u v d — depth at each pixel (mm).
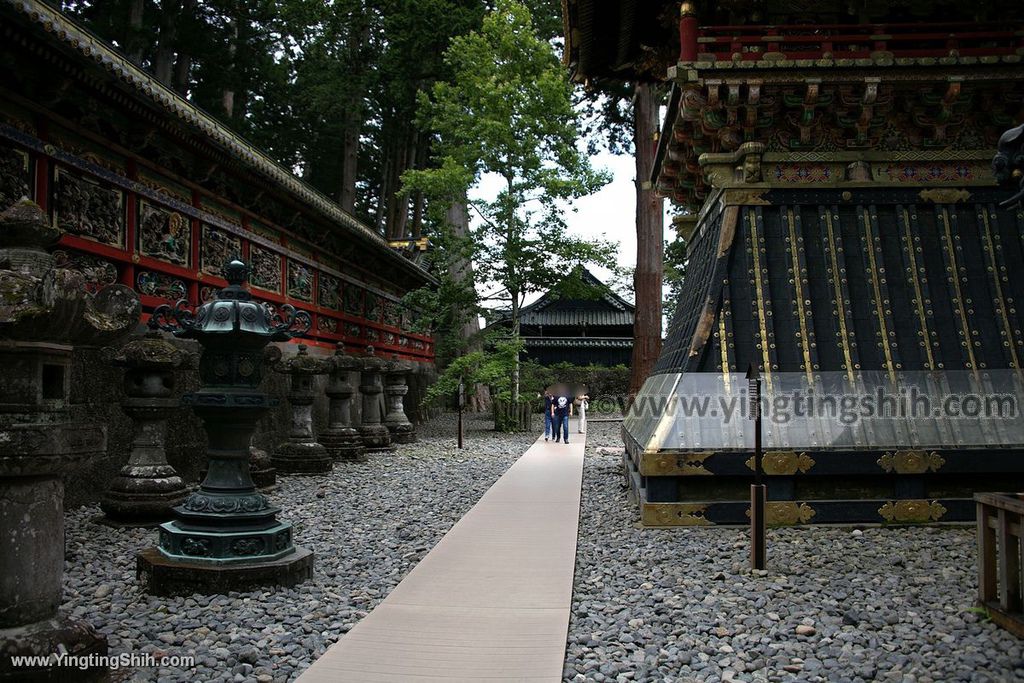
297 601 6004
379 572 7031
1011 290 9383
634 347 28625
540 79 23484
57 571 4180
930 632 5098
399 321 27953
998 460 8344
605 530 8773
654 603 5859
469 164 24141
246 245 15633
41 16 8523
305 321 6902
